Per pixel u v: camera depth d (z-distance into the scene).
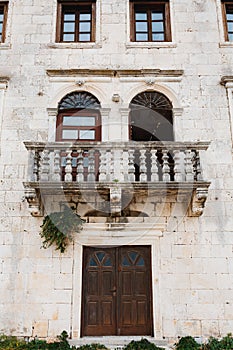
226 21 13.77
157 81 12.69
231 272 10.94
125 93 12.55
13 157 11.92
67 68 12.90
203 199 10.80
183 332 10.45
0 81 12.67
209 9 13.73
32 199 10.68
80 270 10.96
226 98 12.59
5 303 10.64
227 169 11.84
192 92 12.63
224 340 10.11
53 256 11.04
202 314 10.59
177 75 12.80
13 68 12.91
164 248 11.12
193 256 11.06
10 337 10.34
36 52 13.12
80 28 13.75
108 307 10.85
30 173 10.80
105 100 12.45
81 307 10.76
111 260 11.23
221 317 10.57
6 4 13.91
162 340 10.32
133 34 13.55
